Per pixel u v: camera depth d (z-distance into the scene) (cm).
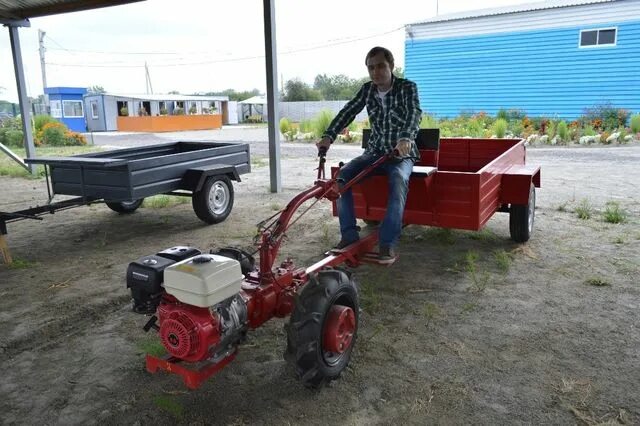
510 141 602
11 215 511
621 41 1847
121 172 552
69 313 394
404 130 392
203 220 648
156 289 273
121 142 2167
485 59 2128
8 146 2025
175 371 258
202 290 239
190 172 622
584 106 1966
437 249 529
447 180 437
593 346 328
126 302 420
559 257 495
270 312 304
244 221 669
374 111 438
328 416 265
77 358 330
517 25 2033
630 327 352
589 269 461
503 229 604
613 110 1861
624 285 424
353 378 298
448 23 2173
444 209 448
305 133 2006
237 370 310
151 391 291
